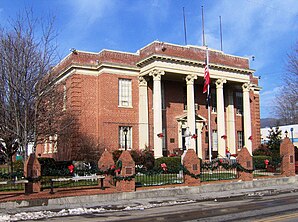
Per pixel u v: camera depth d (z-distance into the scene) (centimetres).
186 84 3497
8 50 1970
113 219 1145
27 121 1956
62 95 2259
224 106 3925
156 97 3153
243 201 1569
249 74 3784
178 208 1397
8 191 1639
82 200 1597
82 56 3225
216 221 1035
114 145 3156
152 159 3016
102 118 3139
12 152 2202
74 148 2991
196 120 3644
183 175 1983
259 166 2570
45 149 3712
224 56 3609
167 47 3241
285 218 1058
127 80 3328
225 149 3472
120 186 1756
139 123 3316
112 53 3256
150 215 1217
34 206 1486
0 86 1950
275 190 2052
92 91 3225
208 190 1998
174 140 3494
